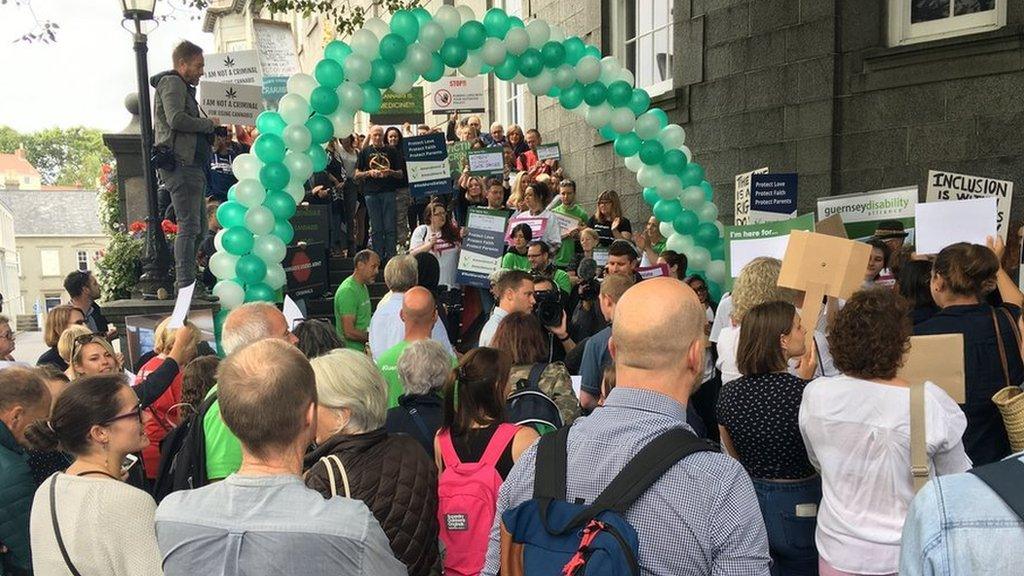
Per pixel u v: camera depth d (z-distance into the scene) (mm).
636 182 9688
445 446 2627
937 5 6438
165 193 8320
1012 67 5852
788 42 7395
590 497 1603
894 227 5270
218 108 7859
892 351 2285
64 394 2117
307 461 2359
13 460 2543
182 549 1633
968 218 4133
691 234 6965
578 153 11109
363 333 6148
